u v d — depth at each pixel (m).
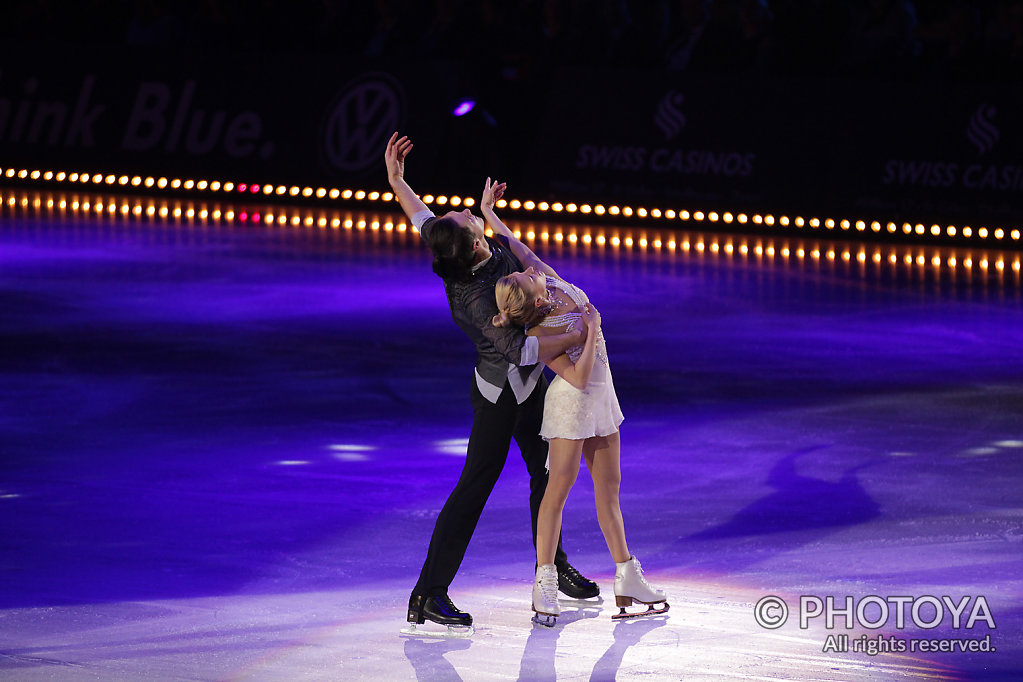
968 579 21.00
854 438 29.56
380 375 35.75
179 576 21.44
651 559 22.22
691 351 38.50
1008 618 19.39
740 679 17.33
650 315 43.59
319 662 18.00
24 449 28.81
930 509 24.61
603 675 17.53
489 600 20.58
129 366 36.69
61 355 37.94
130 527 23.83
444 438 29.77
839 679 17.27
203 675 17.48
